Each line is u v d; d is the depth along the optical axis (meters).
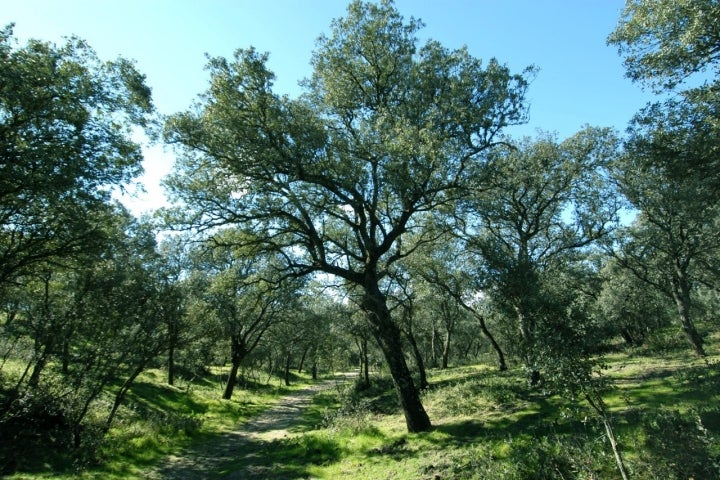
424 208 14.59
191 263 20.89
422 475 9.15
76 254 13.22
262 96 12.55
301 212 14.46
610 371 17.80
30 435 12.20
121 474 11.48
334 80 15.24
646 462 6.80
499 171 14.32
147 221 13.86
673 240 21.80
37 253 13.46
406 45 14.57
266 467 11.89
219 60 12.45
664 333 31.06
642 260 26.27
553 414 11.98
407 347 46.53
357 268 18.88
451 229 17.30
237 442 16.95
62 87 11.46
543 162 19.69
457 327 52.47
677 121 12.70
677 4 10.78
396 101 15.00
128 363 14.05
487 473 8.11
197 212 13.91
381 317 14.42
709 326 34.25
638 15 11.95
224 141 12.63
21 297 15.45
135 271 14.50
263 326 32.66
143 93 13.22
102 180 12.77
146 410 18.97
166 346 15.63
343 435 13.82
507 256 15.09
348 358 79.38
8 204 12.10
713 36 10.73
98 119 12.96
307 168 13.38
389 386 28.58
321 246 14.67
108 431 14.52
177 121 12.55
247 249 15.14
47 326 13.12
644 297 33.88
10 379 15.56
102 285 13.56
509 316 13.73
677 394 11.24
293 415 24.83
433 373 35.19
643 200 21.08
